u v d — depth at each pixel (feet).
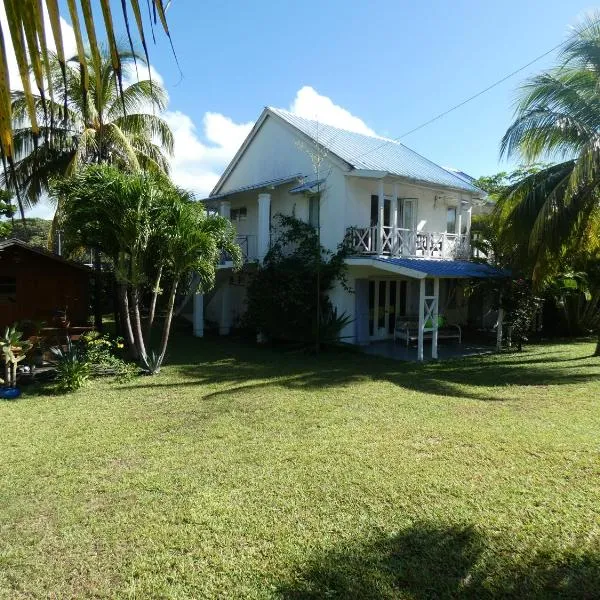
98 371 34.12
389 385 32.14
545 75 37.65
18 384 31.65
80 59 3.75
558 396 28.78
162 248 34.14
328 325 46.88
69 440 21.15
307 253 49.06
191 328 66.64
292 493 15.79
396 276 54.60
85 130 44.80
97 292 52.03
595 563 11.92
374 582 11.30
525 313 47.16
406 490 15.94
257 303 51.21
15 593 11.10
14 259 42.68
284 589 11.10
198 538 13.20
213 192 69.15
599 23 34.94
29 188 48.01
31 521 14.17
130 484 16.57
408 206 55.16
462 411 25.44
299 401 27.84
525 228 39.40
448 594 10.91
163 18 3.72
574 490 15.84
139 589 11.18
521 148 38.63
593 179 34.81
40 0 3.51
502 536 13.15
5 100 3.67
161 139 54.65
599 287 53.16
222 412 25.58
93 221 32.17
